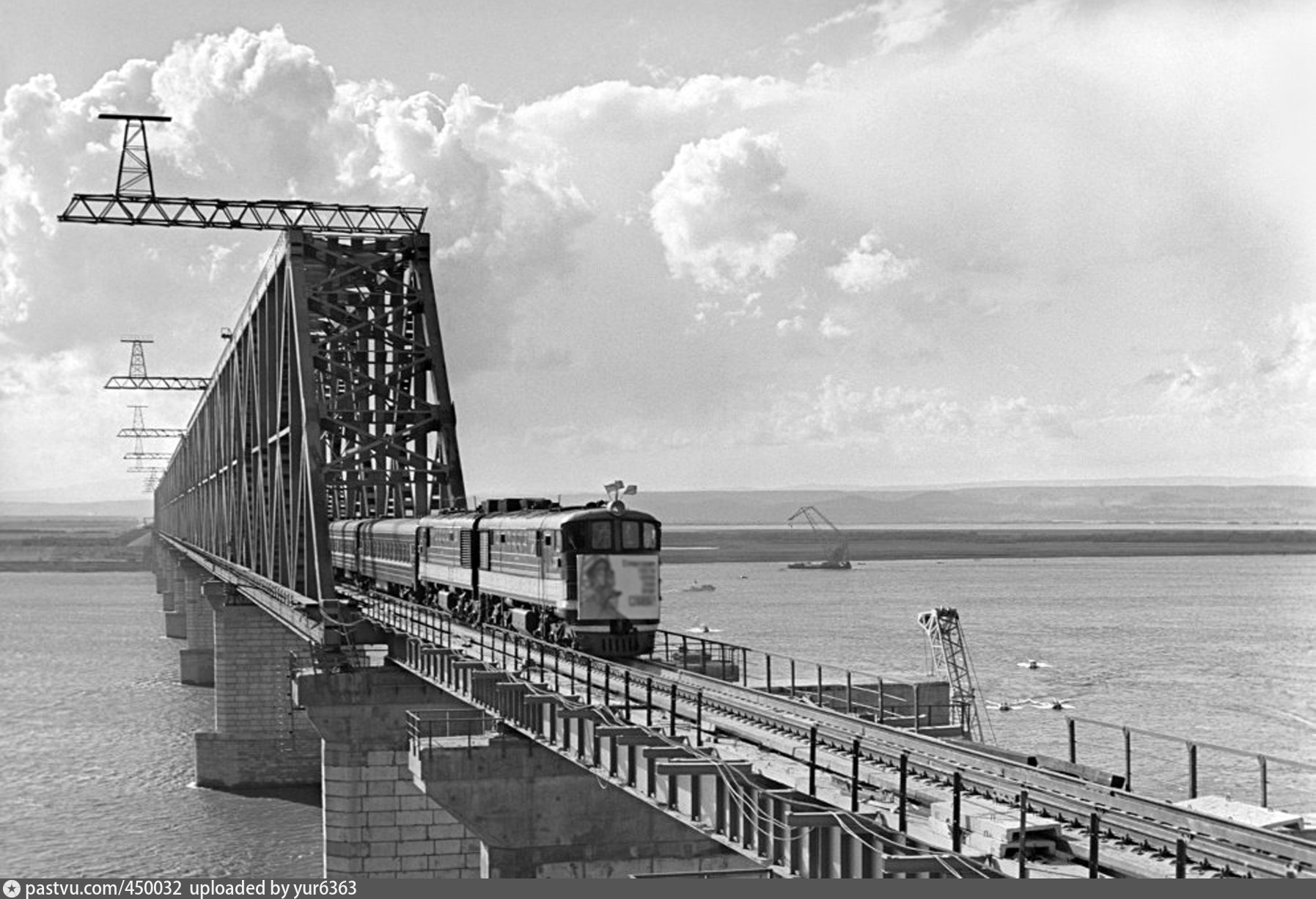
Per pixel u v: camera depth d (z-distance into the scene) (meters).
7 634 189.88
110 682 137.62
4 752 100.56
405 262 77.19
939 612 70.50
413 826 54.56
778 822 24.41
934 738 29.83
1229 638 162.88
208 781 92.50
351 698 54.56
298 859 72.38
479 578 57.59
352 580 86.06
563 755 35.28
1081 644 154.75
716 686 39.59
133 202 68.06
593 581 47.22
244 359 95.94
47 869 70.56
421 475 74.19
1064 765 26.42
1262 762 23.53
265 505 83.00
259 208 71.19
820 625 174.00
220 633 97.69
